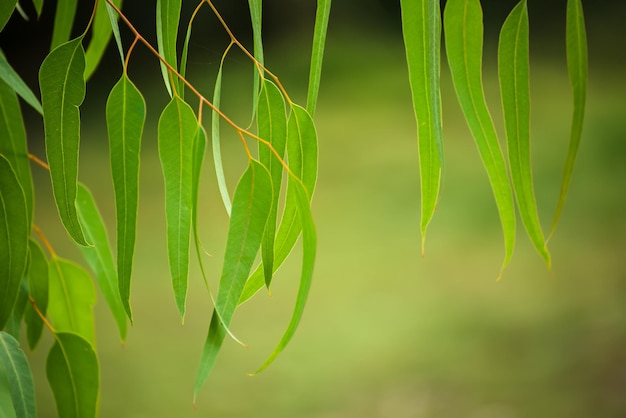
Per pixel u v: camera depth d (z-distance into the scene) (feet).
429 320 12.41
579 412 9.47
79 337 3.21
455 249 15.28
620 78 25.70
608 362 10.41
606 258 14.07
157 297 13.57
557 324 11.75
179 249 2.78
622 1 30.81
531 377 10.36
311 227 2.76
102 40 3.44
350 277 14.32
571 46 2.94
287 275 14.47
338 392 10.37
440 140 2.82
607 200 16.55
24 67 24.61
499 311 12.50
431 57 2.85
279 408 10.07
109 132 2.75
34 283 3.31
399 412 9.80
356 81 27.66
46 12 24.53
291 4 31.55
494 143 2.97
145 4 23.70
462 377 10.55
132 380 10.77
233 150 22.13
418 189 18.63
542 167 18.62
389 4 33.19
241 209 2.78
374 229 16.63
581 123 2.95
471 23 2.93
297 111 2.89
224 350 11.62
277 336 12.14
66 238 16.62
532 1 31.07
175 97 2.78
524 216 2.98
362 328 12.28
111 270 3.40
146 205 18.52
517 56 2.95
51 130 2.77
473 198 17.26
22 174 3.21
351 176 19.95
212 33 26.81
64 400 3.21
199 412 9.98
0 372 2.89
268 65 28.91
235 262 2.77
